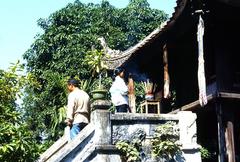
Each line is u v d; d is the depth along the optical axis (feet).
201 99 34.53
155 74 54.60
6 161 29.17
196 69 45.09
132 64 52.65
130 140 30.66
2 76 34.32
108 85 87.45
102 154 29.66
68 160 29.45
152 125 31.48
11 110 32.60
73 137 31.76
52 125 88.22
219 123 36.55
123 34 109.91
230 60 38.32
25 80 35.09
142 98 89.61
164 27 40.81
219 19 37.68
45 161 33.63
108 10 114.01
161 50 46.37
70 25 106.22
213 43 39.40
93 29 106.32
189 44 44.73
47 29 108.78
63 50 100.07
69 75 96.73
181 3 36.47
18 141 29.01
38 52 104.27
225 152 36.06
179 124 31.89
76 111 32.07
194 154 31.58
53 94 93.15
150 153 30.96
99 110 30.27
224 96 36.58
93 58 56.80
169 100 52.16
